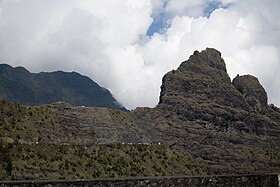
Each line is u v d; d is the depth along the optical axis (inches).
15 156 3408.0
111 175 3809.1
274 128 5895.7
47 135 4252.0
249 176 1040.8
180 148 5191.9
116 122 5251.0
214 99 5880.9
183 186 1016.9
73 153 3956.7
